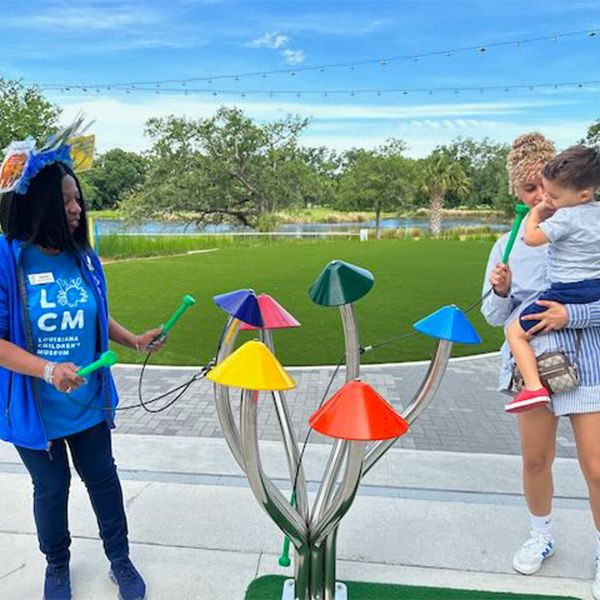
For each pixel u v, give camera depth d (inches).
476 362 239.3
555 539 106.8
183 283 444.8
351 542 106.0
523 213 88.6
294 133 1112.2
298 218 1180.5
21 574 96.7
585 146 82.5
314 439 153.3
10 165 75.7
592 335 83.7
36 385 79.8
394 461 138.4
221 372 68.0
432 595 92.3
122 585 90.6
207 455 140.1
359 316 324.2
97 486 87.9
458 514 115.3
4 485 124.1
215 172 1079.0
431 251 700.7
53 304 79.2
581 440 85.1
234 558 101.0
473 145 1589.6
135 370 221.3
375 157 1227.9
